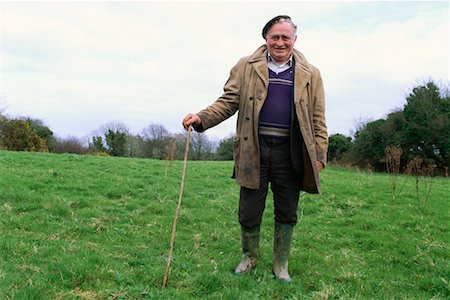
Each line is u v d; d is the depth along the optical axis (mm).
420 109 31688
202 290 3965
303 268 4750
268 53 4219
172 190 9273
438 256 5383
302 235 6234
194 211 7559
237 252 5297
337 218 7480
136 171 11805
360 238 6234
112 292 3684
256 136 4086
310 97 4172
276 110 4121
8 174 9406
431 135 31062
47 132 43062
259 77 4121
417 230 6723
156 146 42656
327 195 9359
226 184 10719
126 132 44062
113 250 5023
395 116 33406
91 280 3893
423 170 11547
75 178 9719
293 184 4297
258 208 4316
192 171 12836
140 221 6660
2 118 34250
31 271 4043
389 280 4520
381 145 33969
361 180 12148
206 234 6137
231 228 6531
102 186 9094
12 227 5734
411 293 4168
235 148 4297
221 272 4418
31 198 7324
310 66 4254
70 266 4125
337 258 5219
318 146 4191
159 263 4605
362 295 4047
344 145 39000
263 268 4660
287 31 4035
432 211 8039
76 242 5254
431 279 4414
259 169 4141
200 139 39969
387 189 10438
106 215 6844
